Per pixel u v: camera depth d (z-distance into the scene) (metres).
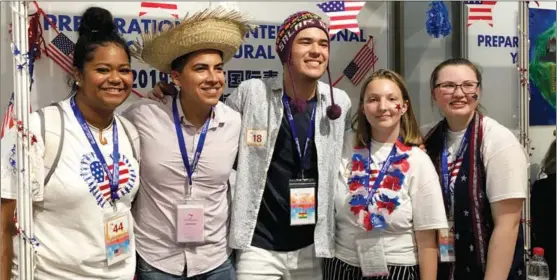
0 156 1.77
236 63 2.81
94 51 1.79
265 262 2.17
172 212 2.03
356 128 2.24
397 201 2.03
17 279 1.73
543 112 3.71
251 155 2.17
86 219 1.78
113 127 1.92
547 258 3.09
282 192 2.18
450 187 2.12
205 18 1.94
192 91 1.95
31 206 1.68
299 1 2.90
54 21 2.50
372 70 3.08
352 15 2.46
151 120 2.02
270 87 2.20
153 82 2.69
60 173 1.75
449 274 2.15
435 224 2.00
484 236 2.07
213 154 2.04
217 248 2.11
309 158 2.19
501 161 2.01
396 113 2.06
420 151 2.11
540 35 3.64
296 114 2.20
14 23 1.66
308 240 2.23
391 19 3.10
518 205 2.02
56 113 1.81
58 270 1.79
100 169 1.82
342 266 2.13
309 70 2.07
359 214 2.04
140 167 2.04
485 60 3.40
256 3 2.83
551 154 3.28
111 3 2.58
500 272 2.00
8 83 2.38
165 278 2.04
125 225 1.90
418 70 3.19
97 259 1.81
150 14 2.64
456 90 2.07
